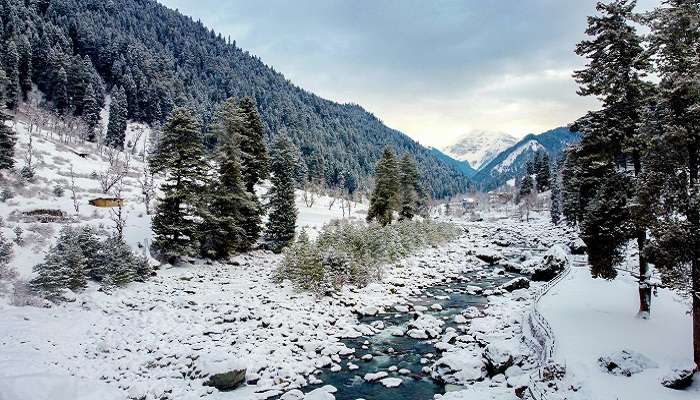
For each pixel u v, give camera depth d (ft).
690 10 52.85
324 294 107.14
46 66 388.78
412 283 128.36
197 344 74.33
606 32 73.31
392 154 209.15
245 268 130.21
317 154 479.00
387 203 205.77
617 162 77.82
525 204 428.97
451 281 136.05
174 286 105.29
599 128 74.74
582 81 78.74
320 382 65.36
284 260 120.16
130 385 58.54
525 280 121.08
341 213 286.87
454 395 58.44
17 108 314.35
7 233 105.70
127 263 102.53
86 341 71.72
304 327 85.25
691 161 55.72
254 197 149.07
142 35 640.58
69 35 480.64
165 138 123.75
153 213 158.30
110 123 340.80
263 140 157.89
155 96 446.19
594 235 75.82
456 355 70.54
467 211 519.60
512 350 67.67
